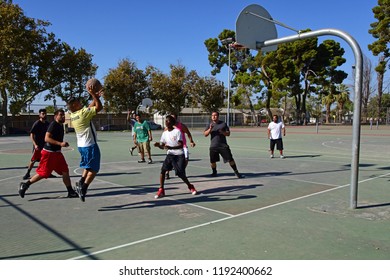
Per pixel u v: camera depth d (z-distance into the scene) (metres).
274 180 9.12
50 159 6.95
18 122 42.75
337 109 82.56
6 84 35.66
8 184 8.72
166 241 4.75
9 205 6.66
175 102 51.28
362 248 4.48
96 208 6.44
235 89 63.75
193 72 53.94
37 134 9.20
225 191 7.80
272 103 78.94
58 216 5.94
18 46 35.12
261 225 5.40
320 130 40.16
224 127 9.42
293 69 53.91
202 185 8.48
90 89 6.16
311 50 55.16
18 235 5.02
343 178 9.38
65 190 7.94
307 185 8.45
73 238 4.89
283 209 6.30
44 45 38.62
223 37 61.09
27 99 39.75
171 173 10.26
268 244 4.62
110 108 46.69
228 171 10.60
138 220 5.70
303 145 20.17
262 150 17.38
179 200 7.01
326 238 4.83
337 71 60.62
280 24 7.56
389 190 7.78
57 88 41.38
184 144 8.02
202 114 62.97
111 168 11.30
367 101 69.00
